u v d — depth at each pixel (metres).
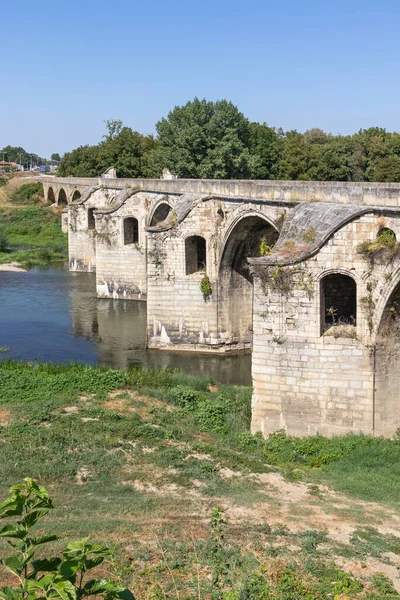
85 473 22.55
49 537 8.60
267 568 16.12
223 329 44.25
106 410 28.92
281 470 23.81
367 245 26.44
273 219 36.50
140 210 58.59
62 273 73.75
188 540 17.56
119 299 60.84
